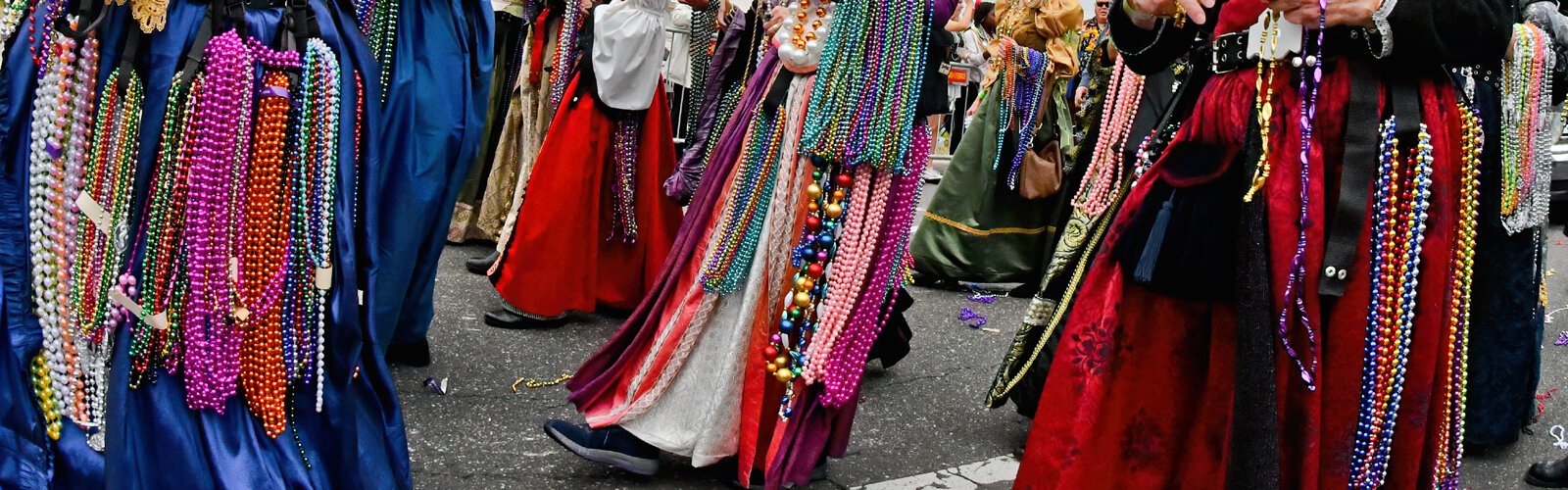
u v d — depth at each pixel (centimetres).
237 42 222
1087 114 469
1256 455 210
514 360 398
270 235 231
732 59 412
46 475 229
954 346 461
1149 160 238
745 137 288
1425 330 220
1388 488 231
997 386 331
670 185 416
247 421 240
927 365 430
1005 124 538
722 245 282
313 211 234
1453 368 232
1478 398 355
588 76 427
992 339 478
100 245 225
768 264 279
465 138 320
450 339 412
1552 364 475
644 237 461
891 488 313
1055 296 320
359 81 239
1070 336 238
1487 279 347
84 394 231
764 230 280
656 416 292
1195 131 223
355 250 245
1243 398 211
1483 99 241
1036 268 562
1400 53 209
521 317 434
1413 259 216
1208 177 217
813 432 285
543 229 425
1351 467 224
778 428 281
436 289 479
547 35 493
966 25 280
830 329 279
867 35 266
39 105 218
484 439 324
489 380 374
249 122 224
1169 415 230
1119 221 234
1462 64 210
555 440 301
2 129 220
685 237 296
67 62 216
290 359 240
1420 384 223
